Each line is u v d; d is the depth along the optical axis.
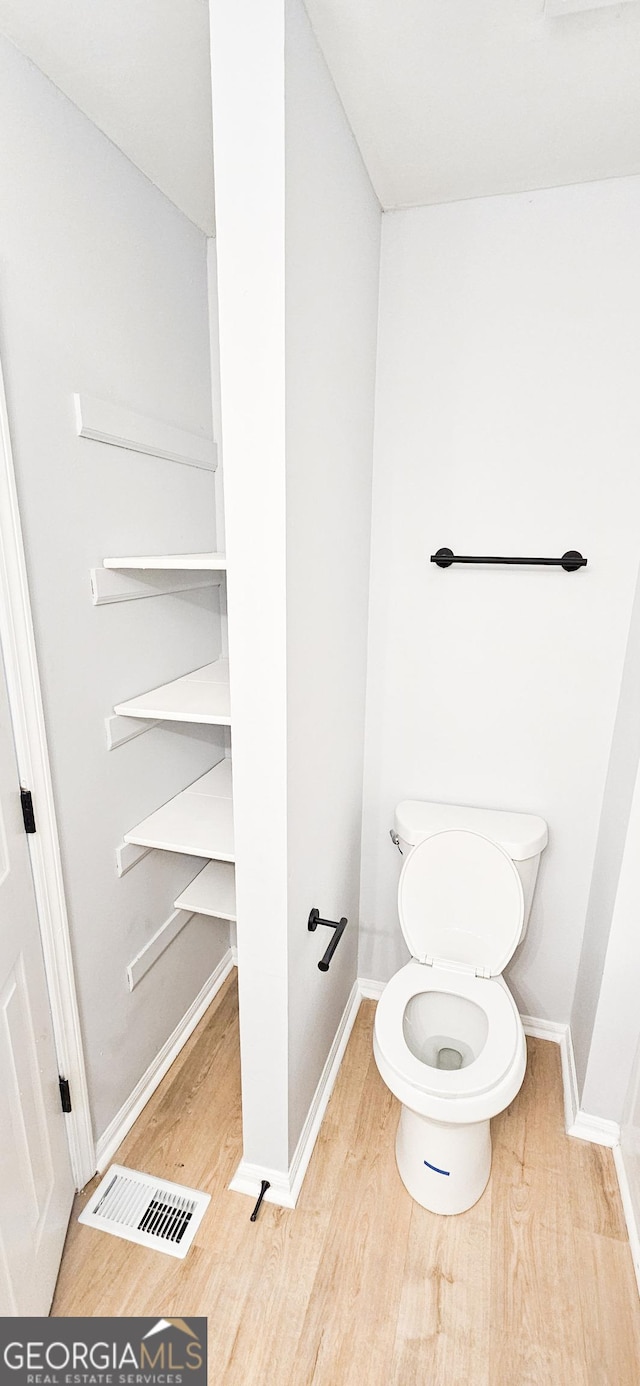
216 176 0.90
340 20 0.95
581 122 1.18
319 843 1.43
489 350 1.54
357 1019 2.03
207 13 0.94
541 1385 1.13
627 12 0.92
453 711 1.78
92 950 1.40
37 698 1.15
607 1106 1.58
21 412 1.08
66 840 1.28
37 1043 1.20
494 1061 1.34
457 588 1.69
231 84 0.87
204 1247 1.35
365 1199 1.46
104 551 1.35
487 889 1.63
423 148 1.27
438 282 1.53
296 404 1.02
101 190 1.25
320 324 1.11
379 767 1.89
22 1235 1.08
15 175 1.02
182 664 1.76
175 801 1.72
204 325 1.73
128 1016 1.59
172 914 1.78
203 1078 1.79
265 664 1.08
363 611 1.70
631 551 1.54
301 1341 1.19
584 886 1.78
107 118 1.20
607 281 1.43
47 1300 1.18
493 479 1.60
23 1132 1.12
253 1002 1.32
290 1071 1.37
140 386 1.45
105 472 1.33
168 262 1.53
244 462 1.00
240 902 1.25
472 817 1.76
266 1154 1.44
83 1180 1.44
